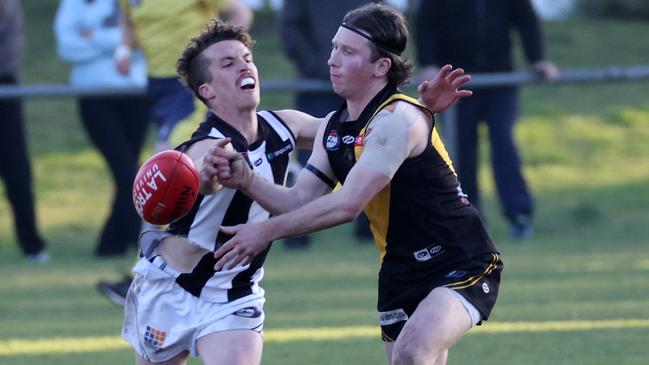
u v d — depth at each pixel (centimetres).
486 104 3981
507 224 4359
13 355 2369
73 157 5334
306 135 1808
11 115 3847
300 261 3747
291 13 3922
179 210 1592
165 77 3014
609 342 2350
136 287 1764
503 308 2781
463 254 1692
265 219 1744
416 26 3988
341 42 1688
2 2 3872
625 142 5481
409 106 1666
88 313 2911
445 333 1608
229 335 1686
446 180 1697
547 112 5828
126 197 3944
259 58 6366
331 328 2592
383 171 1614
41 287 3362
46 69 6244
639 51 6675
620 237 4100
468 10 3941
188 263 1712
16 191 3894
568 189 4938
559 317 2647
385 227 1714
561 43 6788
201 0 3061
